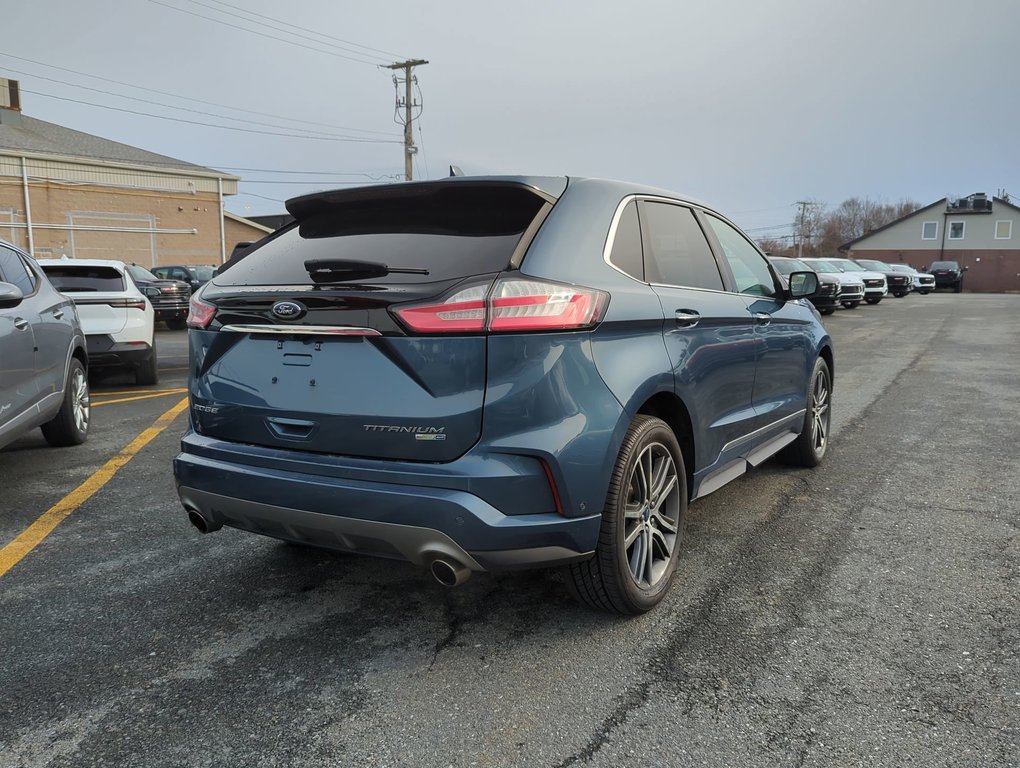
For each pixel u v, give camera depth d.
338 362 2.70
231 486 2.89
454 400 2.53
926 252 60.97
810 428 5.05
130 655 2.87
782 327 4.49
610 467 2.76
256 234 39.78
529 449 2.55
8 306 4.59
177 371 11.08
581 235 2.91
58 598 3.35
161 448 6.11
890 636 2.91
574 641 2.93
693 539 3.94
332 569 3.66
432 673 2.72
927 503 4.49
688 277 3.59
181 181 34.34
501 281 2.55
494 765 2.22
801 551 3.77
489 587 3.44
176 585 3.48
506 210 2.89
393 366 2.59
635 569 3.04
